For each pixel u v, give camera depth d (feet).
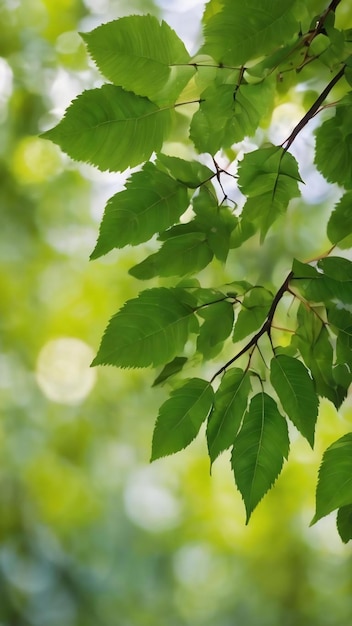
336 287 5.39
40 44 14.85
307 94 6.14
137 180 5.39
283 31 5.32
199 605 21.25
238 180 5.44
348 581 17.61
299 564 17.29
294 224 12.84
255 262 11.33
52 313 18.42
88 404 18.42
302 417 5.35
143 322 5.39
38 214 17.25
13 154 15.75
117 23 5.26
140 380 17.89
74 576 19.24
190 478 17.34
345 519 5.45
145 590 21.21
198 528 18.86
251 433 5.36
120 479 20.11
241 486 5.35
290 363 5.36
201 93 5.37
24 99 15.11
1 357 18.54
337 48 5.38
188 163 5.42
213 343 5.45
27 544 18.16
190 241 5.45
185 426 5.38
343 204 5.56
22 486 18.22
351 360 5.42
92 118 5.31
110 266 17.72
